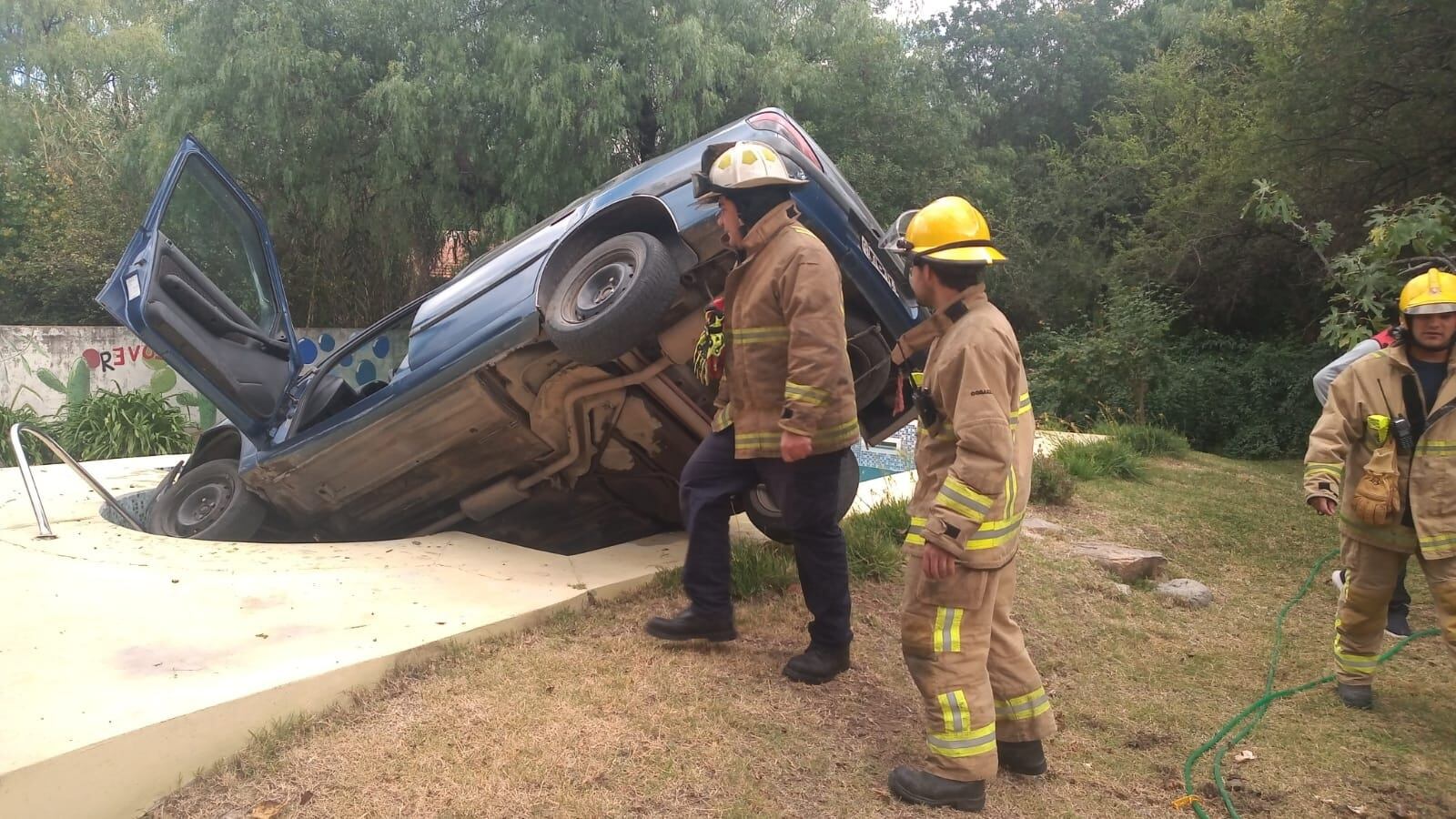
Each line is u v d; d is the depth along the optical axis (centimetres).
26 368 1306
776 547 501
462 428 479
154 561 439
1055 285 1986
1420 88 1147
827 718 327
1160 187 1883
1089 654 427
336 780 266
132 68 1472
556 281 435
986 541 270
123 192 1555
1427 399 358
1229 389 1580
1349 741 346
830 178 451
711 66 1258
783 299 315
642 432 498
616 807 261
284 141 1277
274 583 404
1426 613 521
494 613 373
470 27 1307
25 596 373
